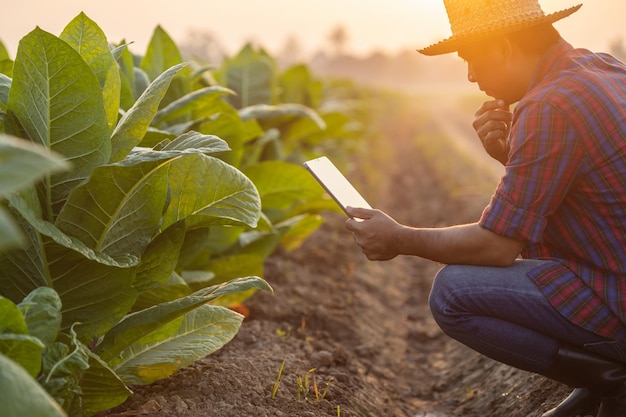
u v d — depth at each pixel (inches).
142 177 94.7
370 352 180.4
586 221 98.0
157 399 111.1
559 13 97.7
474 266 105.9
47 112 92.5
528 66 101.8
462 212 386.0
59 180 94.8
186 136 104.7
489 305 104.7
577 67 97.7
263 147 241.1
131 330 99.3
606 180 94.0
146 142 129.2
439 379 171.9
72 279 96.2
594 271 99.7
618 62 103.2
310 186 177.6
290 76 314.8
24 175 53.2
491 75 104.4
